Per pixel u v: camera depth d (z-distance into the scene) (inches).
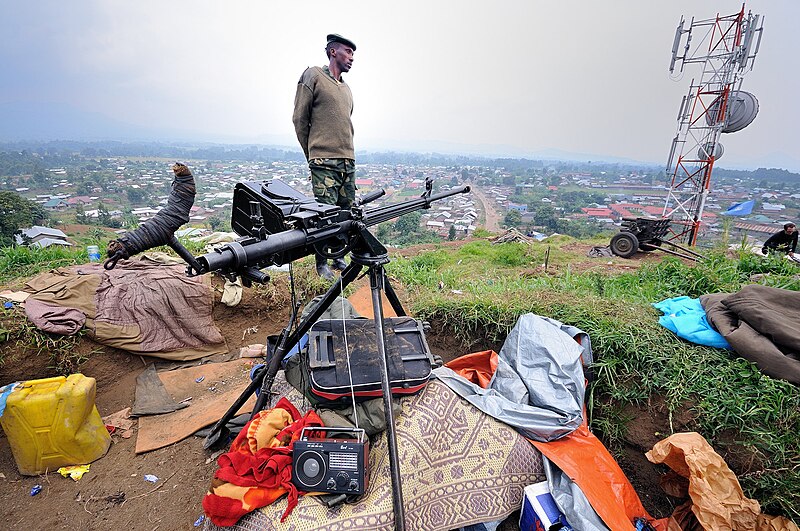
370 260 83.0
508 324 134.5
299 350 106.1
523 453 97.0
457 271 255.4
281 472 80.1
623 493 91.5
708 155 382.9
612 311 132.0
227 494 77.8
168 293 149.6
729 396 97.1
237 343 165.8
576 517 83.9
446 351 146.4
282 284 183.2
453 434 95.6
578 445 98.9
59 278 143.3
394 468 77.2
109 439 114.1
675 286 175.2
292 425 87.4
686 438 86.5
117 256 56.4
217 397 134.6
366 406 92.8
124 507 97.1
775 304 107.4
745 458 92.4
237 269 67.0
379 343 83.0
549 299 143.9
